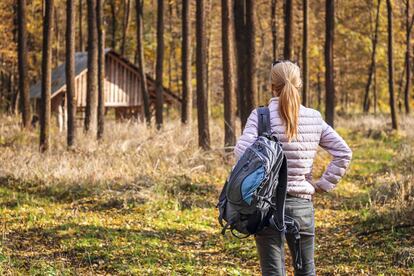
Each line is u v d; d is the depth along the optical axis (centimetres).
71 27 1788
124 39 3744
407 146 2034
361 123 3434
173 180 1412
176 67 5044
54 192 1349
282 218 447
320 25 4556
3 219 1080
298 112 462
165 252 854
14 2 3244
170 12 4656
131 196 1246
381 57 5094
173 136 1927
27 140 2038
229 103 1683
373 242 893
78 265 779
